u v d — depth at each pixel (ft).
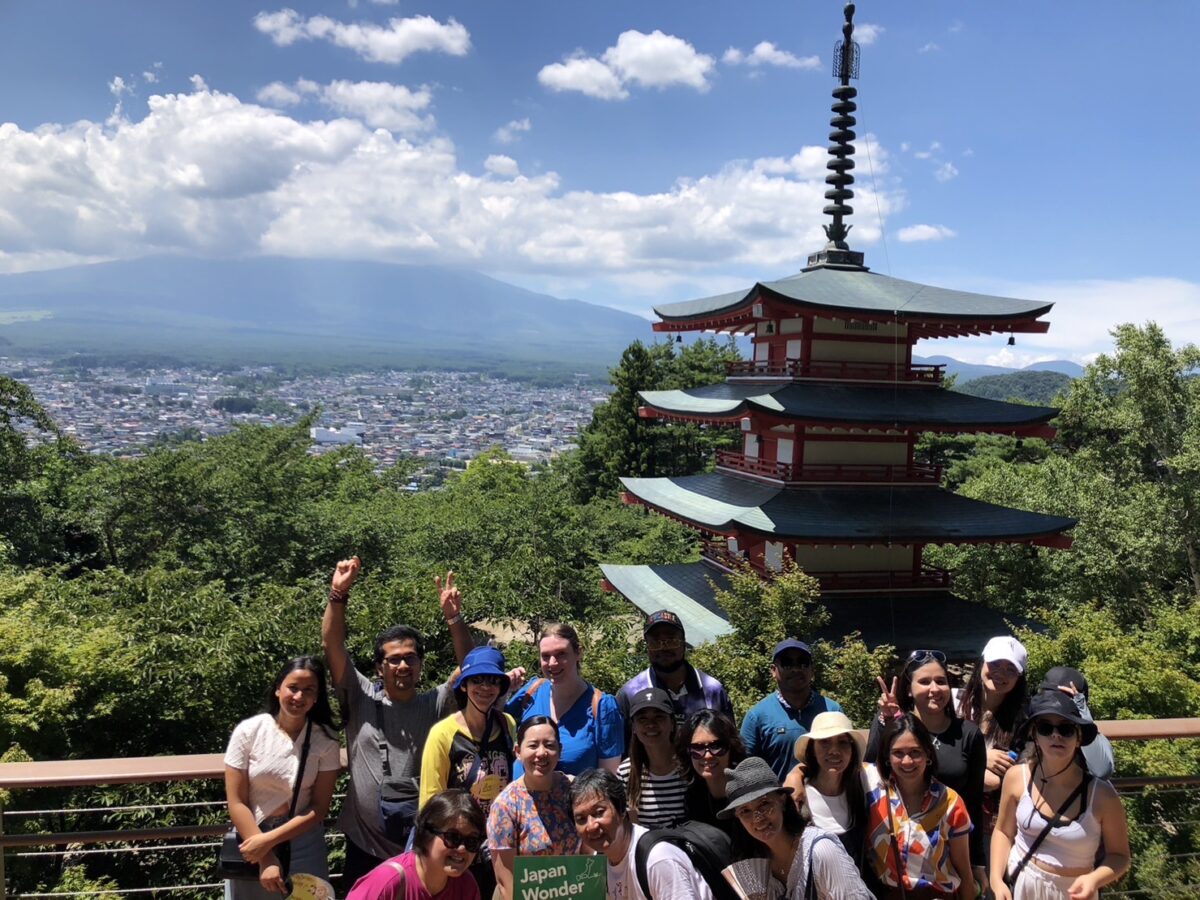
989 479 141.28
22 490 147.84
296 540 149.59
